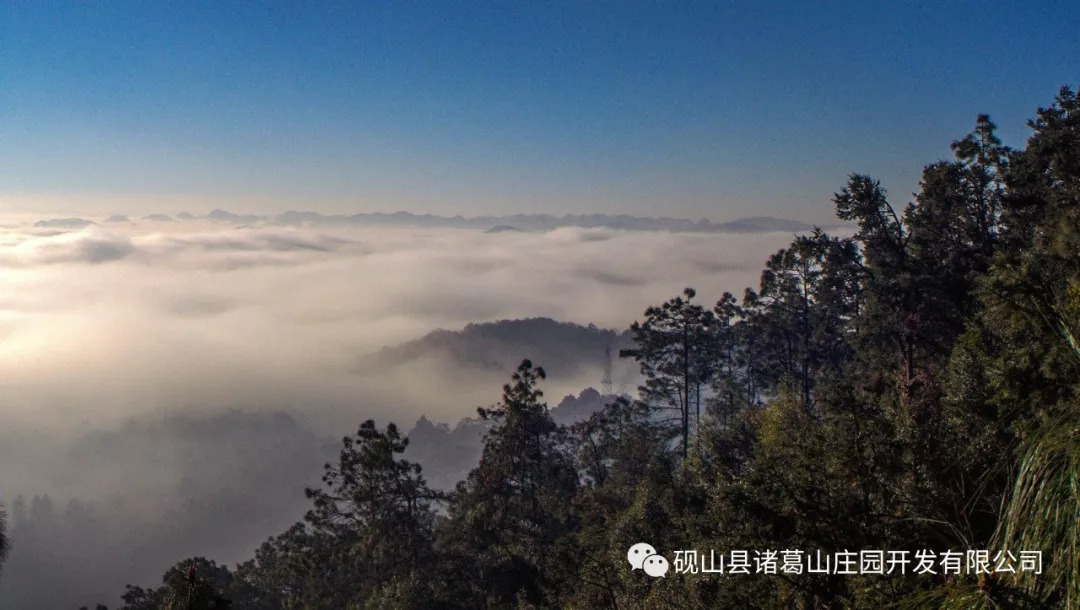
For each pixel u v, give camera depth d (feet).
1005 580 15.61
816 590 44.06
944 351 118.62
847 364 154.92
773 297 177.58
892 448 45.78
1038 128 128.26
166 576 90.43
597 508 136.98
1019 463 16.61
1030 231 125.39
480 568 131.85
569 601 93.97
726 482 52.34
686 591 60.49
